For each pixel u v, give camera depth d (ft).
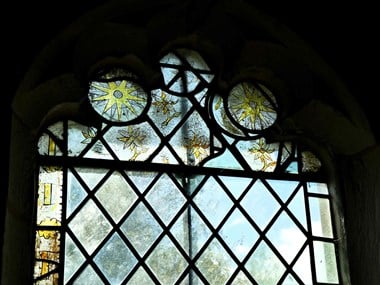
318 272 10.02
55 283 9.03
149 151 10.09
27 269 8.93
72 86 9.80
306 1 10.46
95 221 9.49
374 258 9.87
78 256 9.24
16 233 8.75
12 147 8.77
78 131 9.98
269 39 10.48
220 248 9.75
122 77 10.38
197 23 10.52
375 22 10.50
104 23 9.96
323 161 10.77
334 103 10.39
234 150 10.41
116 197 9.70
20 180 9.02
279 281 9.80
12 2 9.34
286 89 10.75
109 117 10.11
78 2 9.60
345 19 10.46
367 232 10.06
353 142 10.44
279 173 10.47
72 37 9.71
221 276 9.59
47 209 9.40
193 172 10.11
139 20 10.19
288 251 10.02
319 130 10.68
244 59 10.66
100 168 9.83
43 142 9.78
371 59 10.36
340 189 10.52
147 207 9.73
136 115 10.23
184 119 10.41
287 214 10.25
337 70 10.23
